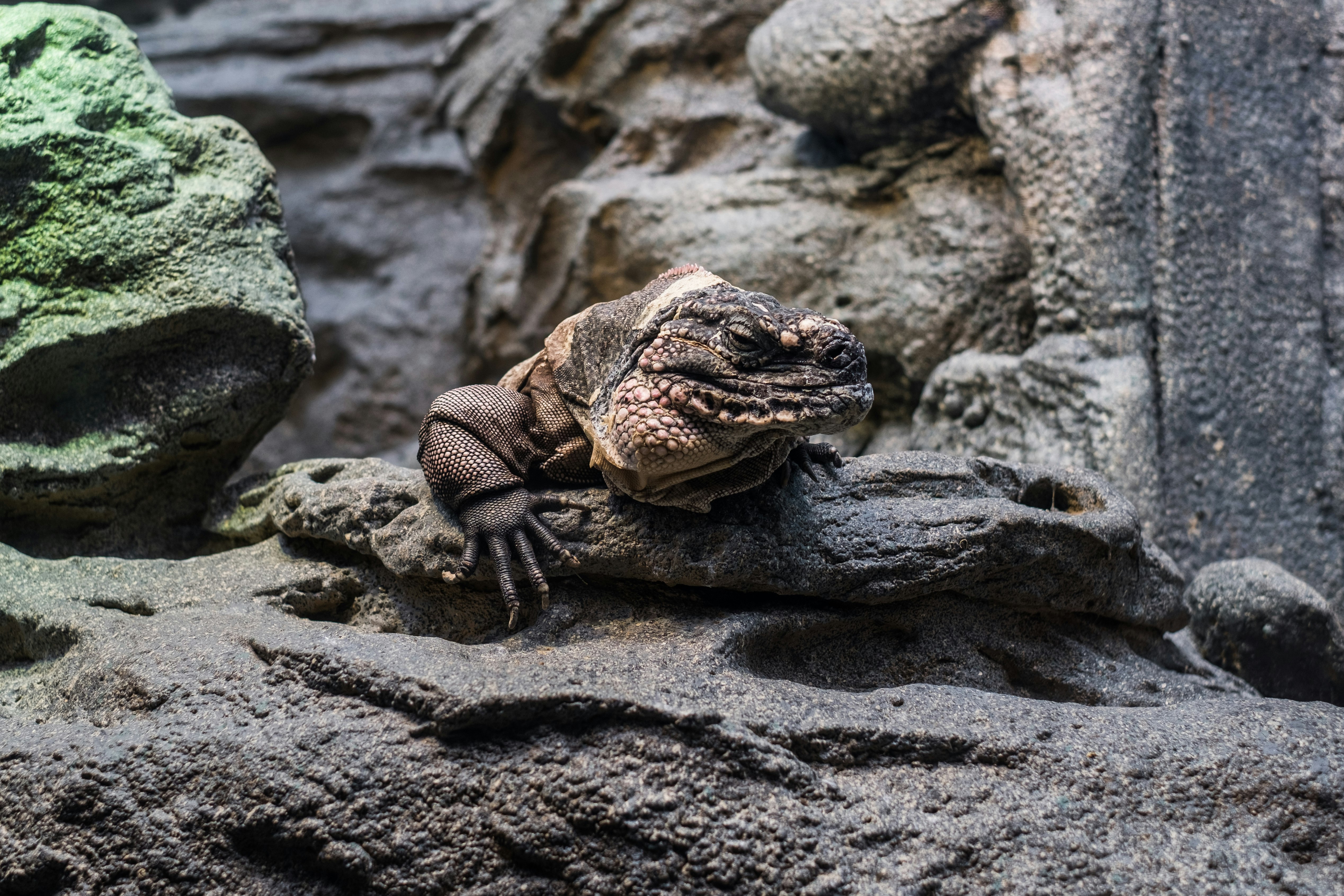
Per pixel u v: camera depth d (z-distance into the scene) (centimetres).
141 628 127
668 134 235
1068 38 168
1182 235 163
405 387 303
